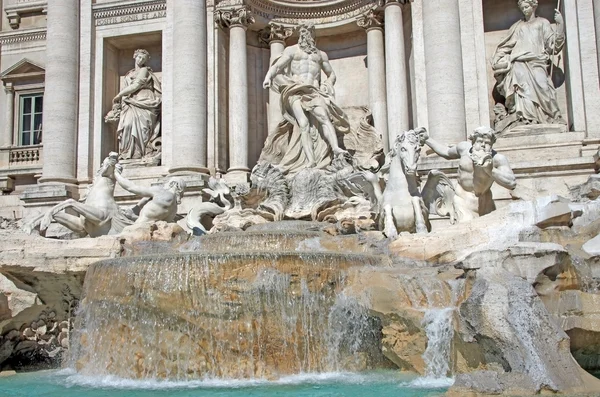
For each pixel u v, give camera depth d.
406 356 11.94
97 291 13.78
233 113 24.14
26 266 14.88
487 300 10.67
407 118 23.03
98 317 13.62
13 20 29.09
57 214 18.39
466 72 21.91
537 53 21.61
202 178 22.56
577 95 20.92
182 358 12.53
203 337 12.57
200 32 23.84
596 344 11.15
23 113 28.23
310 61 23.92
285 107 23.58
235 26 24.52
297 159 23.19
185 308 12.73
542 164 20.11
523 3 21.97
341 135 23.59
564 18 21.55
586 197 17.53
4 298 15.17
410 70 23.44
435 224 18.17
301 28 24.20
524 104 21.45
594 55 20.84
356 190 20.81
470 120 21.67
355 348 12.62
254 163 25.34
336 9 26.08
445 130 21.12
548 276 11.57
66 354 15.22
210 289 12.71
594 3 20.84
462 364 11.17
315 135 23.16
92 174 24.95
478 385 9.55
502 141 21.20
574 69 21.06
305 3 26.12
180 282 12.84
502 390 9.44
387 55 23.41
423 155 21.70
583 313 11.09
